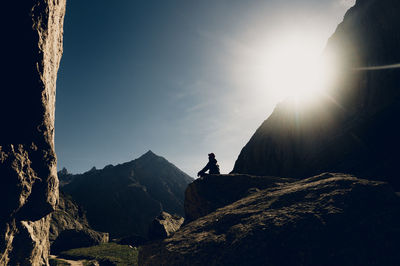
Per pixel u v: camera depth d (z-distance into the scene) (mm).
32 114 16688
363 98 18266
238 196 8828
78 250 27641
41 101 16984
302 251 3570
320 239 3670
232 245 4070
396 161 8656
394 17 18531
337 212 4016
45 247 20891
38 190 17672
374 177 8641
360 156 11133
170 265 4258
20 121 16219
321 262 3393
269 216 4531
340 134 16562
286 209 4609
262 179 9211
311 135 22172
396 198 4145
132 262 23266
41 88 16828
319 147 19250
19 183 15836
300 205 4594
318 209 4254
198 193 9969
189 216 10398
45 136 17844
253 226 4355
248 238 4066
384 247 3312
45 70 17172
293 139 24391
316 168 14344
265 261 3652
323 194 4707
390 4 19203
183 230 5559
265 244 3867
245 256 3799
